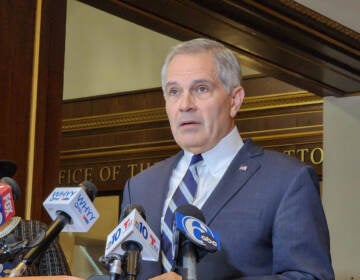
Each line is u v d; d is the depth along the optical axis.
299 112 11.29
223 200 3.02
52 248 3.69
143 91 12.58
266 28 7.19
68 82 13.18
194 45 3.14
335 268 8.92
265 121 11.52
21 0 5.51
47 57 5.59
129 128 12.73
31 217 5.34
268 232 2.96
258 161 3.12
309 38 7.48
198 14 6.66
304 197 2.97
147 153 12.55
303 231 2.90
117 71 12.86
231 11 6.79
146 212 3.14
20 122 5.40
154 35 12.64
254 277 2.82
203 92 3.09
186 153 3.22
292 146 11.30
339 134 9.07
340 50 7.82
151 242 2.42
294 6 7.04
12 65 5.40
